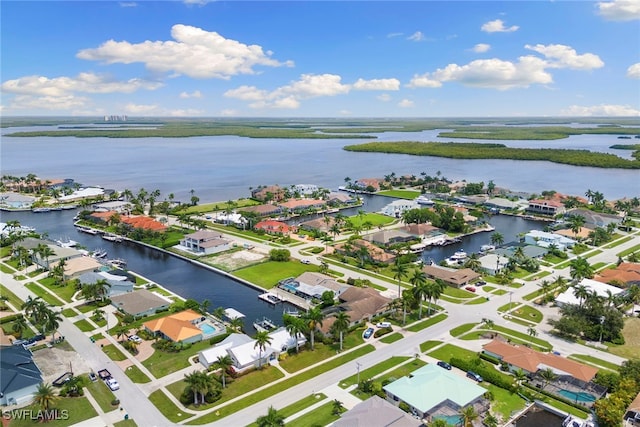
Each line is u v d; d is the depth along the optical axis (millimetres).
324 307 132000
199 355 102688
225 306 138125
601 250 191375
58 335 115188
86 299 136500
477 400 87375
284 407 86562
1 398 86938
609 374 93125
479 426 81562
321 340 113188
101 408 86062
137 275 162875
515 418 84000
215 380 90438
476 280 154625
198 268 174000
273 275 161750
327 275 160000
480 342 112812
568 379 94312
